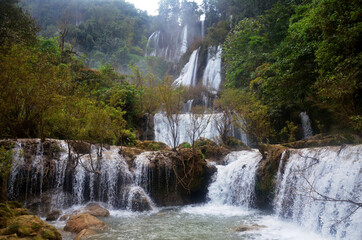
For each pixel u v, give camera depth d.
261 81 18.05
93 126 11.90
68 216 9.42
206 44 40.94
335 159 7.89
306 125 18.39
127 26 74.69
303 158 9.22
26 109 11.90
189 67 42.47
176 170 12.28
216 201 12.53
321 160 8.41
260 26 23.61
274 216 9.84
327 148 8.53
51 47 22.52
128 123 20.41
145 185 11.86
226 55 26.08
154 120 21.28
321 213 7.76
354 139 11.59
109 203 11.29
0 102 9.80
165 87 14.61
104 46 64.56
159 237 7.39
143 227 8.41
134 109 21.45
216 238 7.32
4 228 6.04
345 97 9.89
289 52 14.93
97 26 72.25
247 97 17.39
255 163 11.70
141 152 13.23
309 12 13.64
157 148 15.10
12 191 9.98
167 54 64.75
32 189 10.43
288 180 9.56
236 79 23.70
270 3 28.95
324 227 7.47
